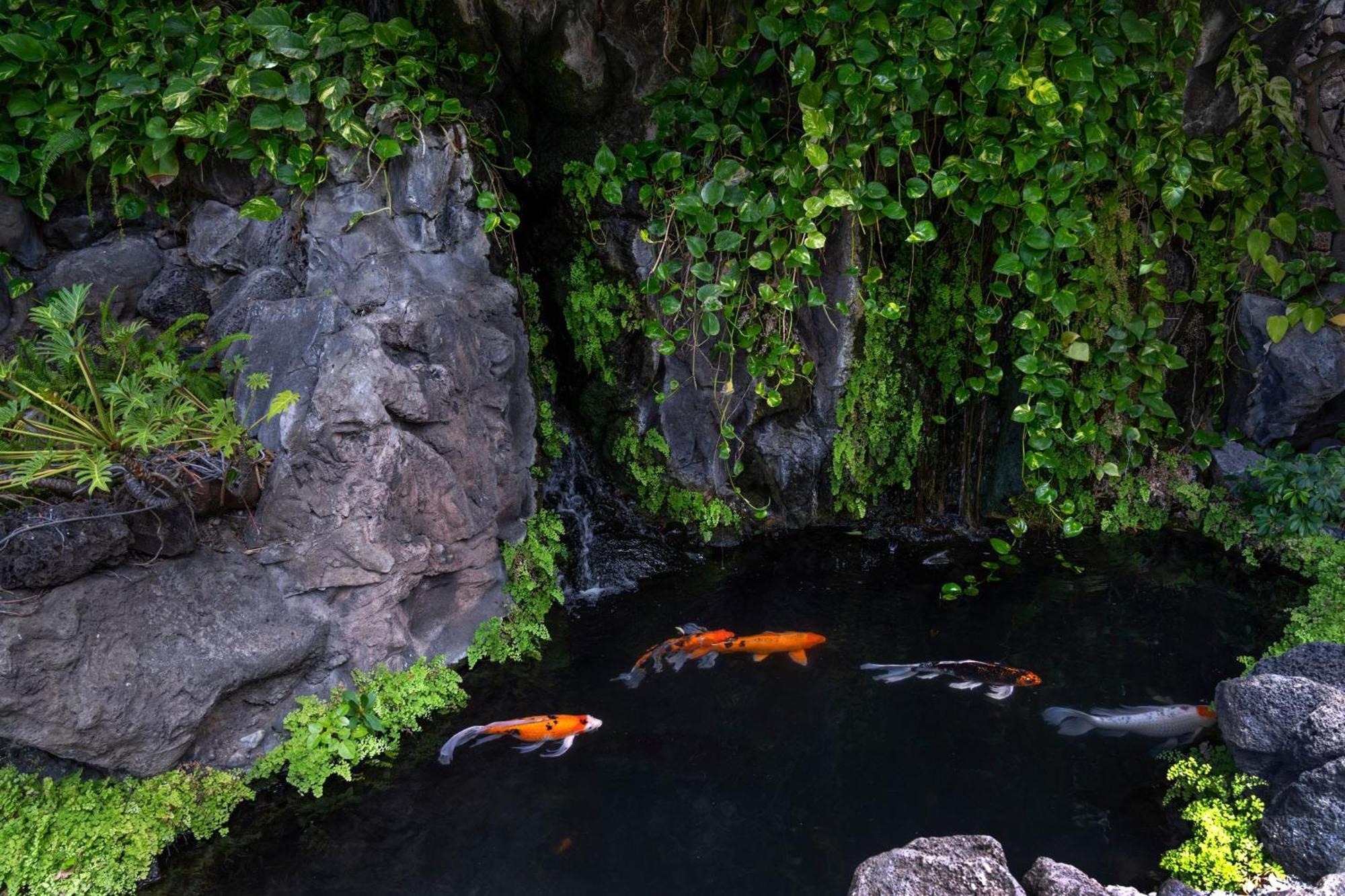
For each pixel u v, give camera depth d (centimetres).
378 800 373
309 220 464
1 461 380
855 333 567
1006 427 596
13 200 452
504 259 526
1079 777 381
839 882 328
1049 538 596
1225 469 598
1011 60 484
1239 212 573
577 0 480
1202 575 549
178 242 488
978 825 356
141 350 422
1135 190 559
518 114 529
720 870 334
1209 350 608
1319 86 566
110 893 324
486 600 483
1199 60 543
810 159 486
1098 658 463
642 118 516
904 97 498
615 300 550
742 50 497
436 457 443
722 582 550
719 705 430
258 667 382
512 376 508
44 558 338
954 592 525
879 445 597
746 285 539
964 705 428
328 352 428
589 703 433
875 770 387
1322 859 312
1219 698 367
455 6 475
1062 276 571
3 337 450
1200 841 338
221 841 353
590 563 556
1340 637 449
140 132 446
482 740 409
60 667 337
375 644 422
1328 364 582
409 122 458
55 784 345
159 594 372
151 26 438
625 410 573
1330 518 562
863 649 474
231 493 410
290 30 434
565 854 343
